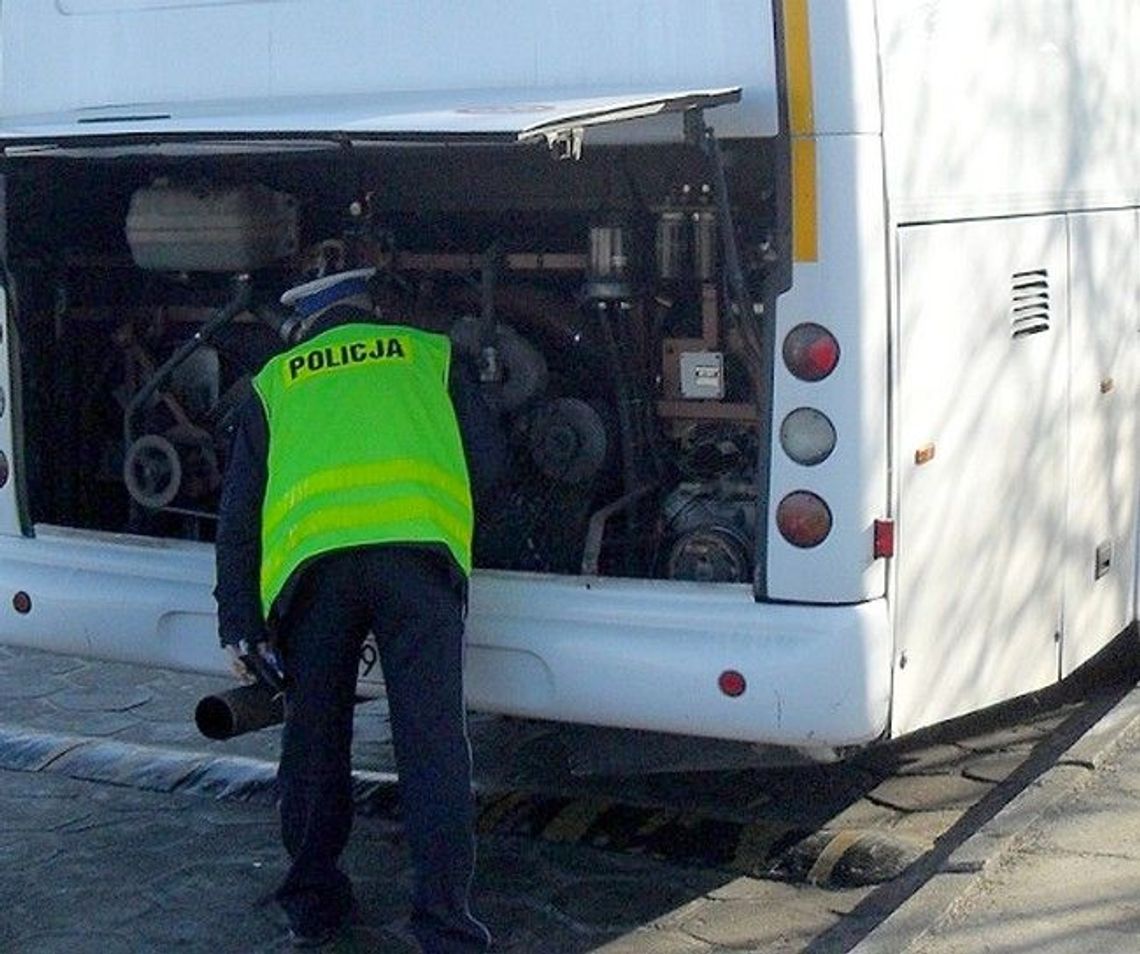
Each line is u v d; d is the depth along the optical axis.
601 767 5.89
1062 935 5.20
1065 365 6.39
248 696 5.50
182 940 5.68
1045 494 6.30
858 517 5.25
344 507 5.20
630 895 5.97
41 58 6.34
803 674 5.24
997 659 6.05
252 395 5.45
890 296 5.29
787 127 5.17
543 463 5.94
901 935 5.24
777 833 6.38
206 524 6.47
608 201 5.95
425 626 5.20
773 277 5.24
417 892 5.20
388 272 6.22
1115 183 6.80
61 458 6.64
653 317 5.85
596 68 5.45
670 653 5.36
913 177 5.38
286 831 5.49
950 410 5.63
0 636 6.50
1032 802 6.15
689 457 5.84
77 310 6.67
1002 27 5.89
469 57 5.62
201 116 5.62
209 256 6.15
